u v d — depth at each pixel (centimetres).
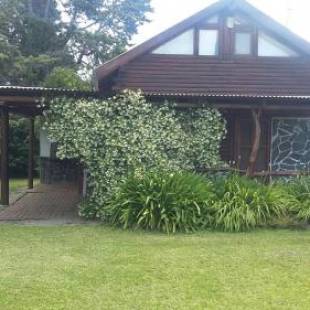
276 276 634
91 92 1041
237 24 1452
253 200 966
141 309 512
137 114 1034
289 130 1352
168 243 816
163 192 940
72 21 3159
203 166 1097
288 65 1460
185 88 1437
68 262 692
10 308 512
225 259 716
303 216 971
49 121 1041
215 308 517
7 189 1252
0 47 2464
